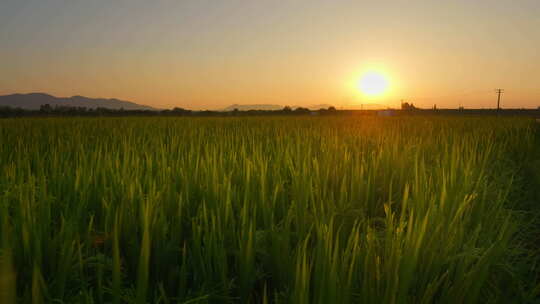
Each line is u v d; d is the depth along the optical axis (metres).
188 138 10.20
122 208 3.33
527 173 8.37
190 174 4.60
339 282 2.21
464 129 16.03
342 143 8.25
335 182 4.97
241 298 2.70
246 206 3.08
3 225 2.67
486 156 6.93
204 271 2.73
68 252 2.57
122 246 3.24
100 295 2.46
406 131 13.78
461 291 2.43
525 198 6.41
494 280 2.96
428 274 2.66
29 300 2.27
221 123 18.98
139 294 2.26
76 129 13.64
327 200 3.85
